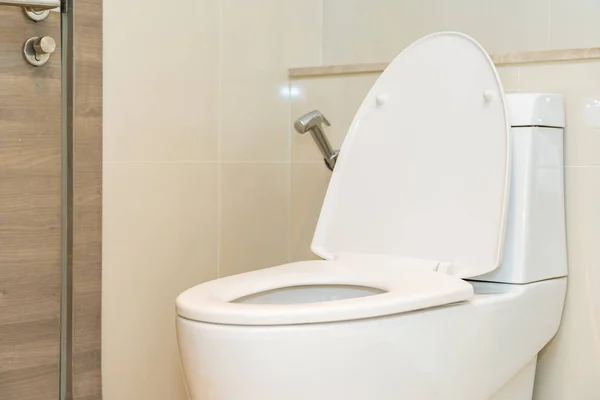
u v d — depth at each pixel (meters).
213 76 1.79
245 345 1.12
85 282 1.50
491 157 1.53
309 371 1.12
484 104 1.55
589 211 1.60
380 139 1.68
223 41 1.81
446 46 1.63
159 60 1.66
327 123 1.76
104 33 1.54
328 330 1.13
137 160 1.62
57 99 1.34
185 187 1.73
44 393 1.35
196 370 1.16
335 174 1.71
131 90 1.60
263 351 1.11
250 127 1.90
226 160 1.83
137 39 1.61
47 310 1.35
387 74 1.70
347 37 2.10
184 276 1.74
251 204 1.91
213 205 1.80
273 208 1.97
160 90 1.66
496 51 1.89
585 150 1.60
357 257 1.61
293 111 2.01
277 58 1.98
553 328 1.59
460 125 1.58
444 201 1.56
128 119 1.59
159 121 1.66
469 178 1.54
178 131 1.71
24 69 1.29
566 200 1.63
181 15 1.70
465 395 1.33
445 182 1.57
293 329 1.12
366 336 1.16
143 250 1.64
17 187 1.29
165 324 1.70
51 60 1.32
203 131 1.77
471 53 1.59
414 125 1.64
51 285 1.35
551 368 1.65
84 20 1.49
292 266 1.50
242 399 1.13
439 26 1.97
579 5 1.78
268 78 1.95
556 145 1.60
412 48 1.67
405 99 1.66
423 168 1.61
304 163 1.99
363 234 1.65
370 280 1.38
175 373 1.73
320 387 1.13
